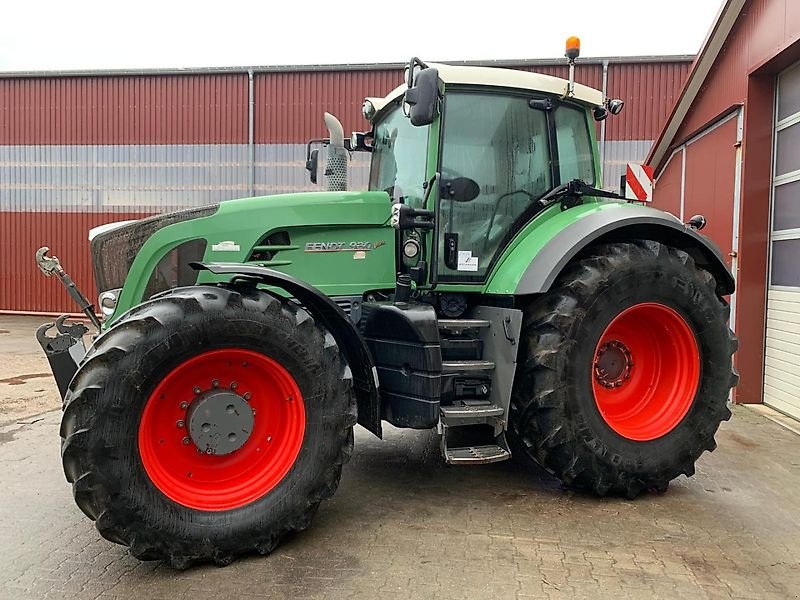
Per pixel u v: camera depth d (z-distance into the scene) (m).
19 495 3.49
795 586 2.48
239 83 11.77
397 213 3.30
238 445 2.78
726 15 5.73
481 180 3.62
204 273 3.37
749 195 5.59
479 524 3.07
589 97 3.89
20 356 8.33
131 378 2.47
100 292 3.59
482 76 3.57
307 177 11.70
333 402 2.84
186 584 2.49
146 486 2.52
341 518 3.14
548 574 2.56
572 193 3.76
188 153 12.02
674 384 3.62
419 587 2.46
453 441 4.10
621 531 2.99
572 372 3.25
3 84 12.46
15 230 12.75
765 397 5.66
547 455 3.32
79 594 2.41
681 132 7.38
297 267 3.43
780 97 5.47
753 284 5.63
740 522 3.11
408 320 3.07
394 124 3.99
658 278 3.42
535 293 3.22
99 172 12.34
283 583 2.49
